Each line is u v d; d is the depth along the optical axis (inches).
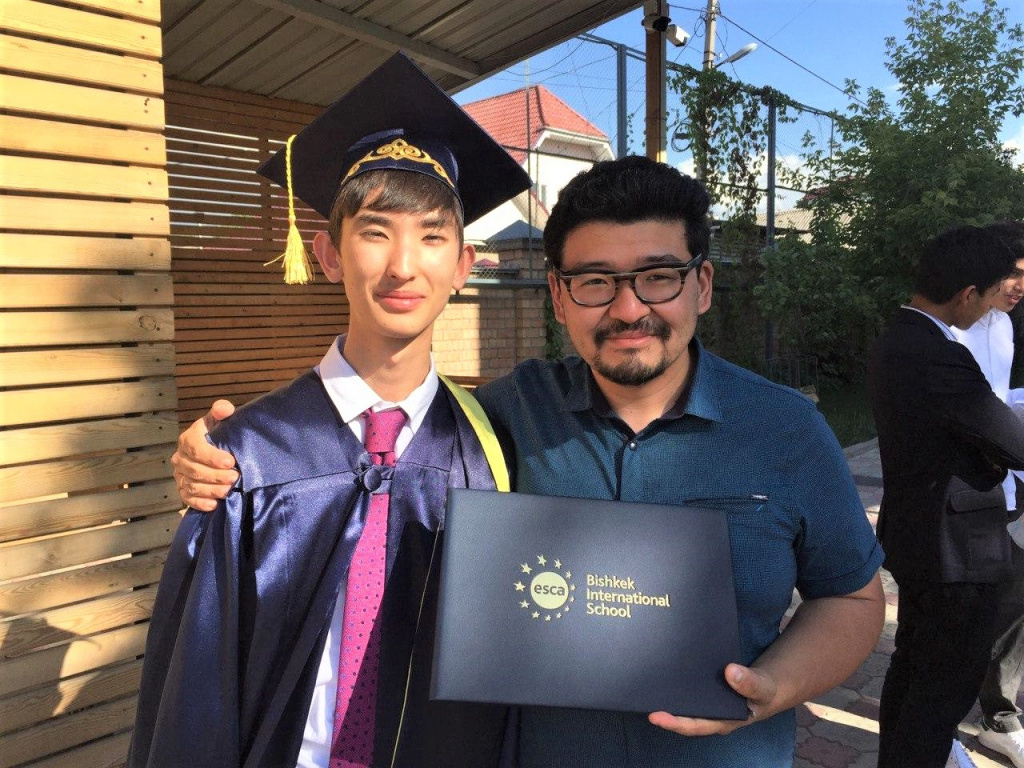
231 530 45.0
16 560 76.9
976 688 84.4
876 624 51.7
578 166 358.0
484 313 317.7
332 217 48.9
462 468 51.7
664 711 41.4
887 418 86.4
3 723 76.8
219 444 46.6
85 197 80.4
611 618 43.3
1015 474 93.1
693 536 45.9
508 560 43.8
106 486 83.2
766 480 49.4
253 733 44.7
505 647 42.0
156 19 82.9
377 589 47.4
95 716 83.0
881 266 378.9
